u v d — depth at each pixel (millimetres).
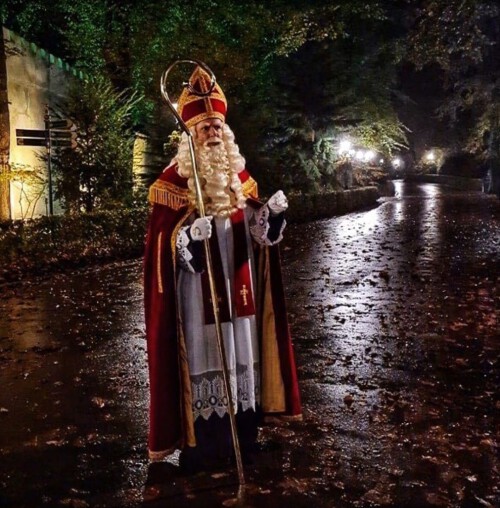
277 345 4051
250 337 3980
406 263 12711
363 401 5184
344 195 27359
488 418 4848
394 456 4211
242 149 22016
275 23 24281
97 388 5566
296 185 26000
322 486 3824
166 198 3746
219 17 23594
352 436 4516
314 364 6184
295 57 26906
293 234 18781
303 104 26734
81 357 6480
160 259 3719
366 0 21906
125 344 6934
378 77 30516
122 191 15836
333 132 27562
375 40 28672
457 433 4570
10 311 8562
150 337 3799
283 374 4062
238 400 3979
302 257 13820
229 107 22062
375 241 16672
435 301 8977
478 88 28516
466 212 26969
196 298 3814
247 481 3869
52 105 17000
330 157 28422
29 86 15719
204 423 3945
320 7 22172
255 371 4055
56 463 4176
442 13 17016
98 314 8367
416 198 37969
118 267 12359
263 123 23938
